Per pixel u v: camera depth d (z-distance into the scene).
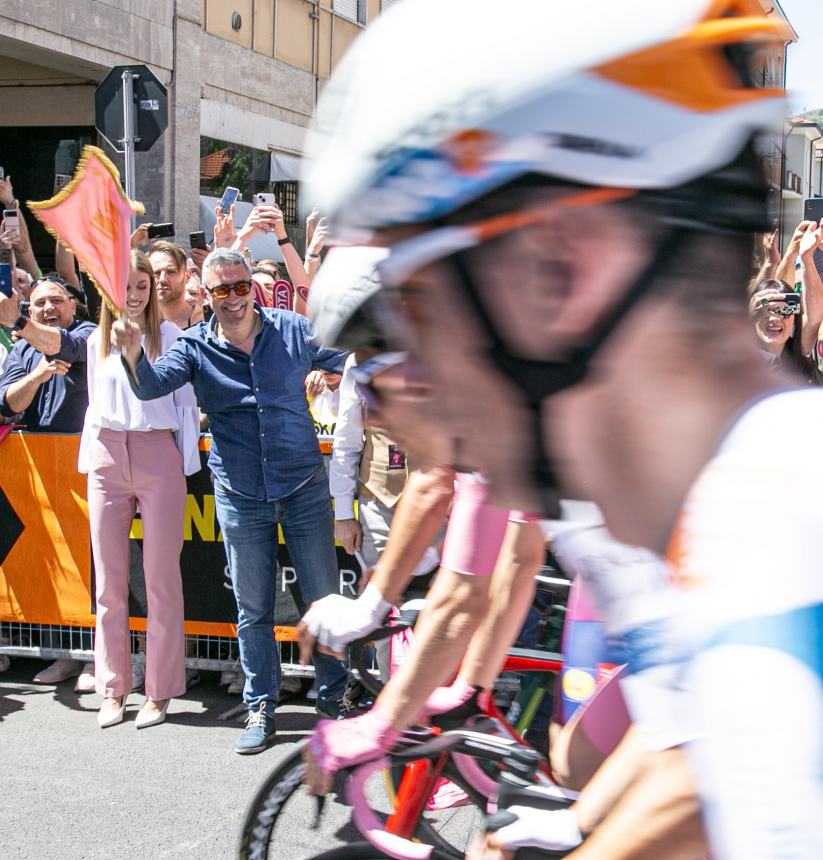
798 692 0.48
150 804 3.19
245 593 3.66
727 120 0.53
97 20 11.15
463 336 0.55
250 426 3.60
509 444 0.57
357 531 3.71
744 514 0.51
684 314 0.53
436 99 0.54
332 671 3.77
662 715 0.59
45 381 4.11
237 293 3.49
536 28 0.53
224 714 4.00
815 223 4.23
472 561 1.83
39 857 2.84
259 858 2.18
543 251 0.53
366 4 17.06
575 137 0.52
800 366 2.92
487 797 1.97
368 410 0.64
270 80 14.54
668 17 0.52
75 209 2.25
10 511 4.27
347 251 0.63
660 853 0.60
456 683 2.10
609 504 0.57
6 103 12.30
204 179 13.23
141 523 4.11
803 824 0.47
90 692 4.24
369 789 2.22
